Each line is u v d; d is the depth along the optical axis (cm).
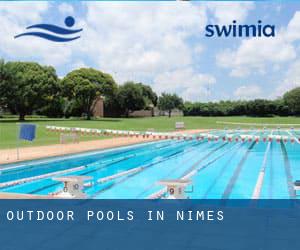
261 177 1085
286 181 1019
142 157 1541
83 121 4425
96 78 5356
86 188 915
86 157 1455
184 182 648
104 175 1104
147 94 8075
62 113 6209
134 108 6781
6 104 4650
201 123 4544
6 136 2084
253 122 5072
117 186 944
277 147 1925
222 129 3381
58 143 1748
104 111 6838
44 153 1381
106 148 1627
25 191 873
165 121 4697
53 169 1181
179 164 1351
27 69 4759
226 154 1648
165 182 650
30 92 4556
